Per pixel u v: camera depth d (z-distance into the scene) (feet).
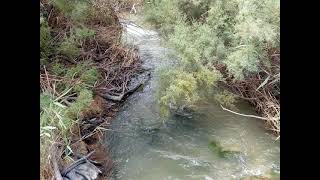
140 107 15.74
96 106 14.82
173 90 13.08
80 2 16.03
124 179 11.70
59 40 15.24
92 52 17.31
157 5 16.08
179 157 12.85
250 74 14.56
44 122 9.96
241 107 15.53
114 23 19.85
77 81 13.57
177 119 15.10
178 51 13.70
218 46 13.74
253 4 12.92
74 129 12.76
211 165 12.44
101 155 12.69
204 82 14.58
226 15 13.83
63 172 10.88
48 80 12.35
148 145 13.48
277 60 13.35
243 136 13.91
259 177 11.76
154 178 11.82
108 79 16.57
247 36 12.68
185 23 14.55
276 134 13.96
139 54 19.12
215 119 15.01
